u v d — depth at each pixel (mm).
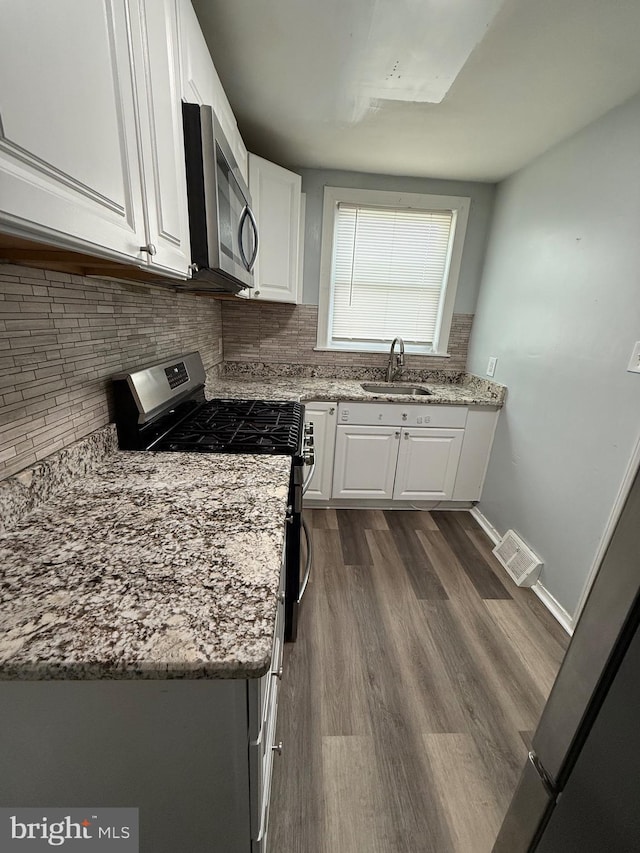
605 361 1536
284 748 1140
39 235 496
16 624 515
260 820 669
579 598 1620
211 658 475
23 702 526
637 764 439
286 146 2100
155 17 789
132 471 1035
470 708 1289
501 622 1683
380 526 2430
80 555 670
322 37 1252
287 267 2258
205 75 1145
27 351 795
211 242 1071
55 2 480
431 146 2018
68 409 950
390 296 2766
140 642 493
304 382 2656
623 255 1463
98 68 586
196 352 1871
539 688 1377
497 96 1537
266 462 1121
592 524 1577
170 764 580
